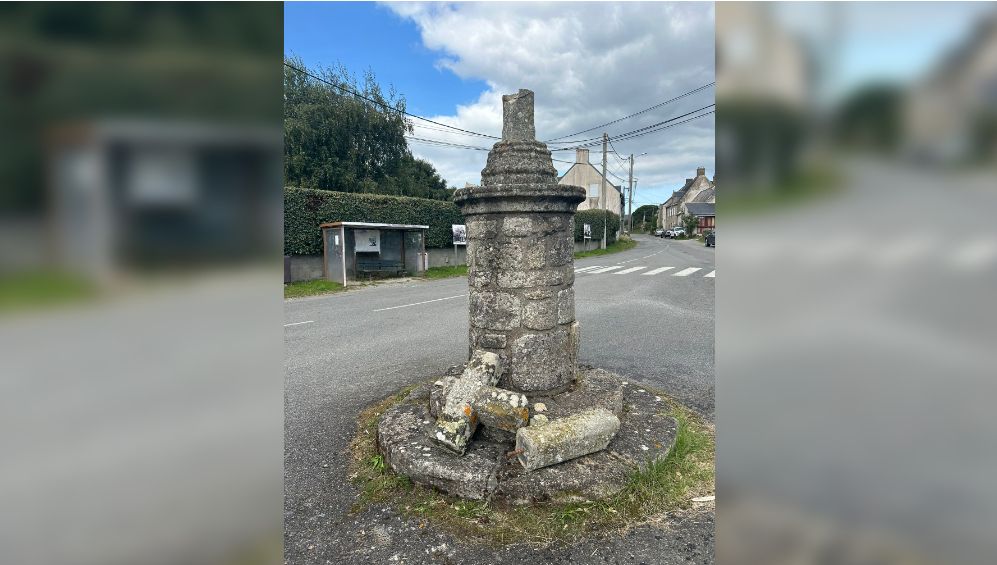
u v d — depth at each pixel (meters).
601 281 13.41
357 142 23.19
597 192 42.28
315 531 2.64
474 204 3.57
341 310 9.80
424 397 3.95
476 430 3.27
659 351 6.06
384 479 3.07
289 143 20.44
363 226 14.61
